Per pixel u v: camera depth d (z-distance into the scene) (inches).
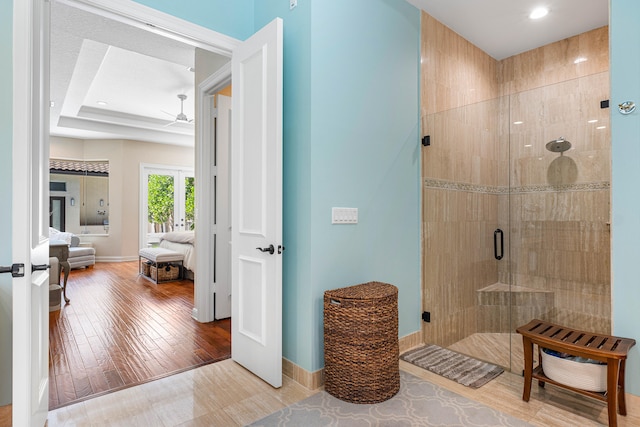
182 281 217.6
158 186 327.0
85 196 313.7
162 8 87.7
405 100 111.3
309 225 85.4
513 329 113.7
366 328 77.7
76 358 102.3
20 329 49.7
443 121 119.6
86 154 307.0
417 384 87.4
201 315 135.6
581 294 104.5
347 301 78.9
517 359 100.1
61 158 297.6
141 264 242.7
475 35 134.5
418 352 108.0
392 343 81.4
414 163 114.3
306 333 86.6
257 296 89.9
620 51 78.4
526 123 116.0
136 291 190.9
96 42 148.6
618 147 78.8
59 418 72.4
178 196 336.8
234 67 99.0
